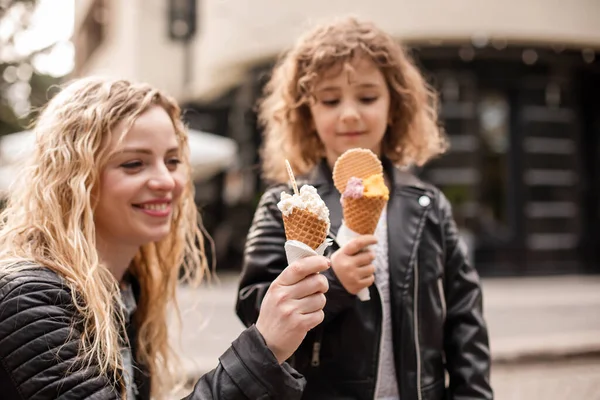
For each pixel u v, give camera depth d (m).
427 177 10.55
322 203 1.31
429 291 1.86
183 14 13.05
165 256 2.03
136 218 1.58
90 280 1.42
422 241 1.91
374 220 1.59
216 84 11.97
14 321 1.25
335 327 1.77
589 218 11.52
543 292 9.34
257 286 1.81
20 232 1.52
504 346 5.62
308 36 2.17
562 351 5.63
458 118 10.62
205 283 9.59
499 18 9.70
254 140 11.57
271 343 1.20
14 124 11.64
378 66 2.00
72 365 1.25
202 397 1.19
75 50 22.00
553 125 11.23
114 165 1.56
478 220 10.84
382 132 2.01
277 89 2.41
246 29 10.45
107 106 1.56
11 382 1.23
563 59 10.58
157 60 12.98
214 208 12.39
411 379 1.76
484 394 1.86
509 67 10.70
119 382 1.45
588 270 11.47
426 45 9.89
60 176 1.53
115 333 1.48
